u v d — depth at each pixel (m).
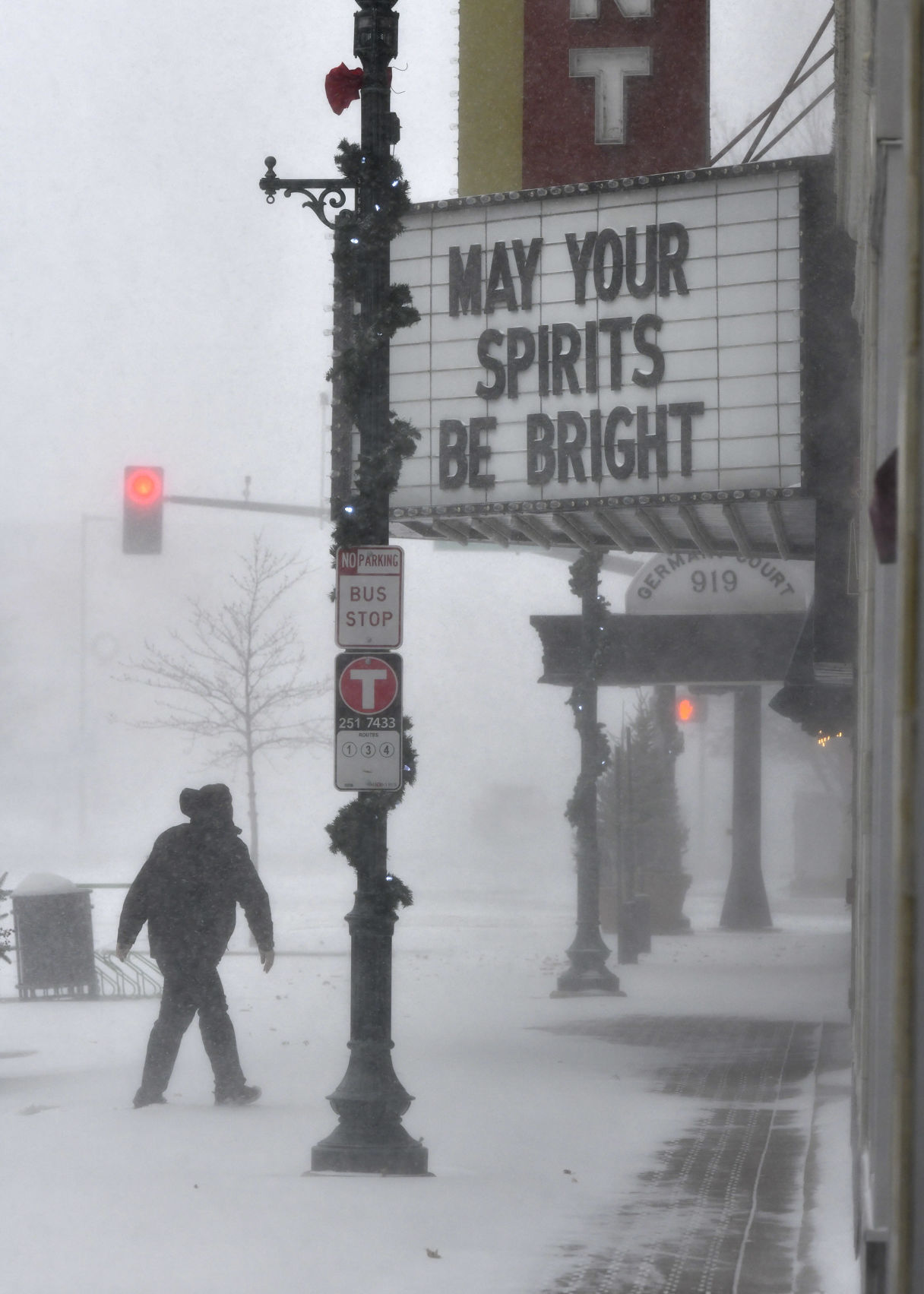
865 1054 22.06
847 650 35.03
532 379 35.84
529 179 40.03
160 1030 32.06
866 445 22.70
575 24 40.06
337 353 30.42
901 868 13.05
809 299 33.59
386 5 27.88
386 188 27.81
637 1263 21.02
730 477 34.06
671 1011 50.12
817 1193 25.16
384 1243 21.66
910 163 13.16
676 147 39.50
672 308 34.62
